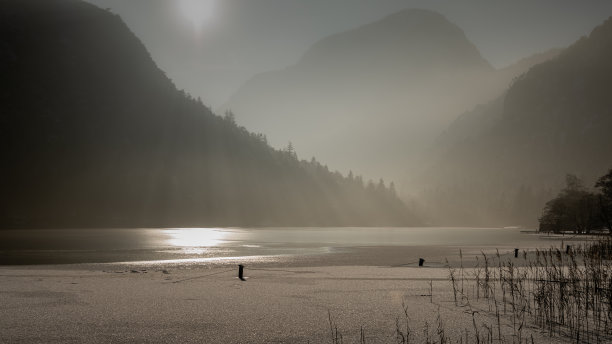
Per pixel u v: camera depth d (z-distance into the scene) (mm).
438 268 34062
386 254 52250
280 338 12992
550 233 134875
